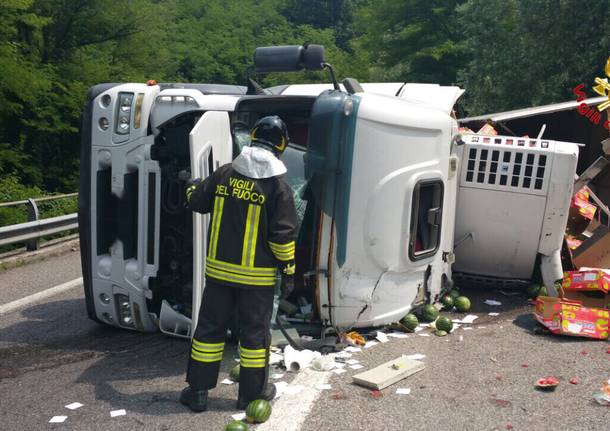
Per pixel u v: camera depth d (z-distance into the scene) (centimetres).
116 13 2552
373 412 409
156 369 494
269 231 412
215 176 423
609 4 1856
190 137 449
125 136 532
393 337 559
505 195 652
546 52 2008
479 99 2288
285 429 388
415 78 3362
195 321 471
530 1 2014
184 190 518
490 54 2277
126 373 487
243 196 408
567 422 393
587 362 493
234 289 414
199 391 413
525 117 972
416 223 543
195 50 4166
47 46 2430
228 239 411
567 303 559
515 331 576
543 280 672
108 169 551
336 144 500
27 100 2045
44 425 399
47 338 584
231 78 4331
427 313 595
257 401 402
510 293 717
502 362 495
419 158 540
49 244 1073
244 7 4984
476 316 627
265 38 4841
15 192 1786
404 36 3375
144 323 558
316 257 521
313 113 503
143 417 409
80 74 2372
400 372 461
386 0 3459
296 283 569
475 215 668
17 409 425
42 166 2267
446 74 3344
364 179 508
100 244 556
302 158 559
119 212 542
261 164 411
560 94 1980
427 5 3322
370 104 505
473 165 659
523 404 419
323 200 507
